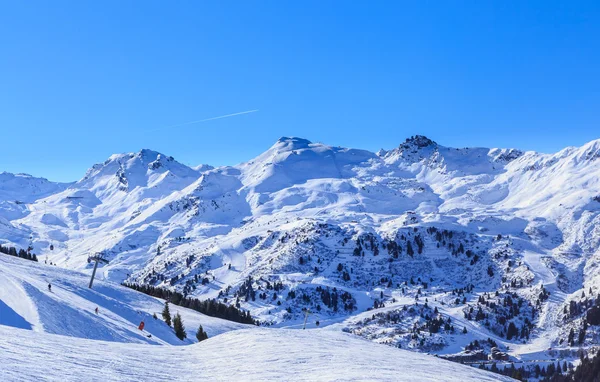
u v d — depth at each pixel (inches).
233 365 871.1
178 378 732.7
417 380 741.9
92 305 3312.0
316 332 1459.2
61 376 564.4
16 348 695.1
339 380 697.6
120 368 703.7
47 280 4028.1
